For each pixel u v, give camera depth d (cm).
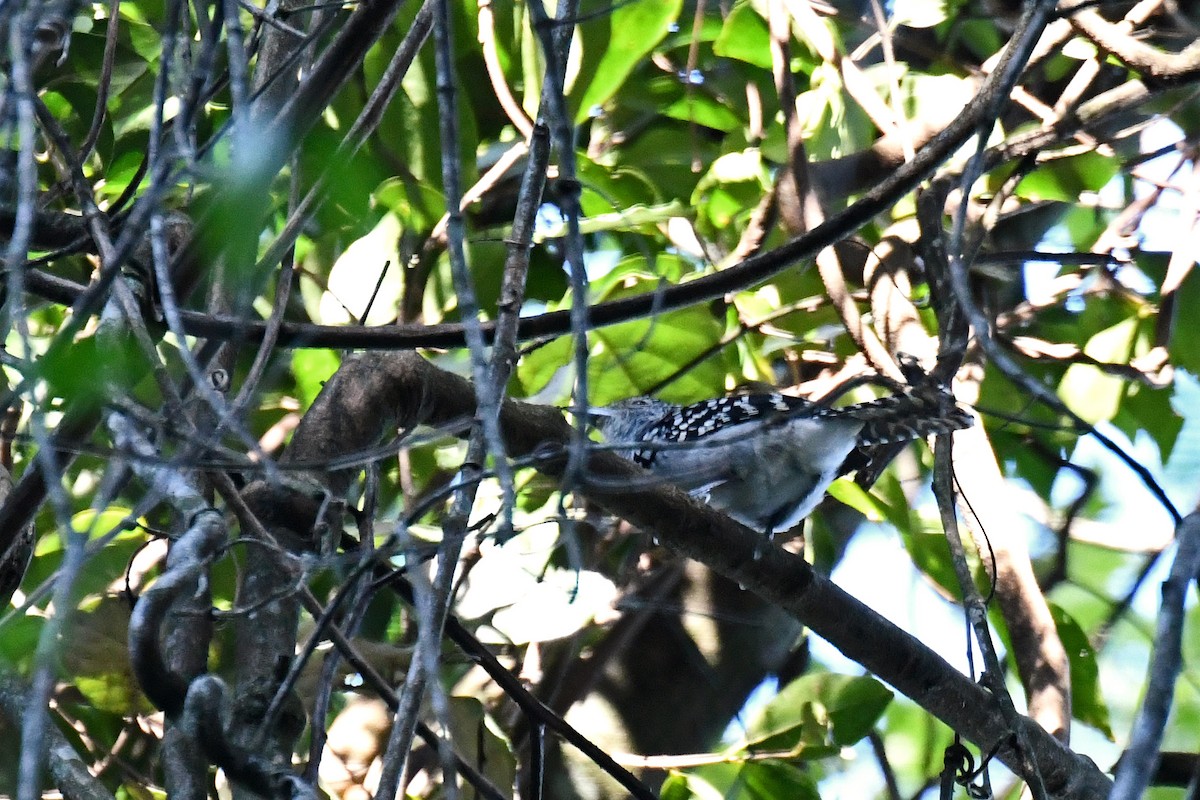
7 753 852
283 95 667
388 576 636
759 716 980
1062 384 1125
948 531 786
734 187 1017
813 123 1048
